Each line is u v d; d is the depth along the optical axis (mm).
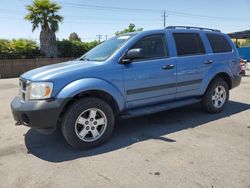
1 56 20375
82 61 5109
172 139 4816
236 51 6789
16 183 3459
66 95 4176
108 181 3443
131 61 4895
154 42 5281
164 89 5336
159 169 3703
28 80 4363
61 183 3432
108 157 4148
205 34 6184
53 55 23531
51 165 3938
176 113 6484
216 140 4723
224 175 3502
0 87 12914
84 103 4367
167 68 5289
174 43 5539
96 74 4504
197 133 5098
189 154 4160
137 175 3562
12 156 4293
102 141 4602
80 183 3418
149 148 4438
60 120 4504
